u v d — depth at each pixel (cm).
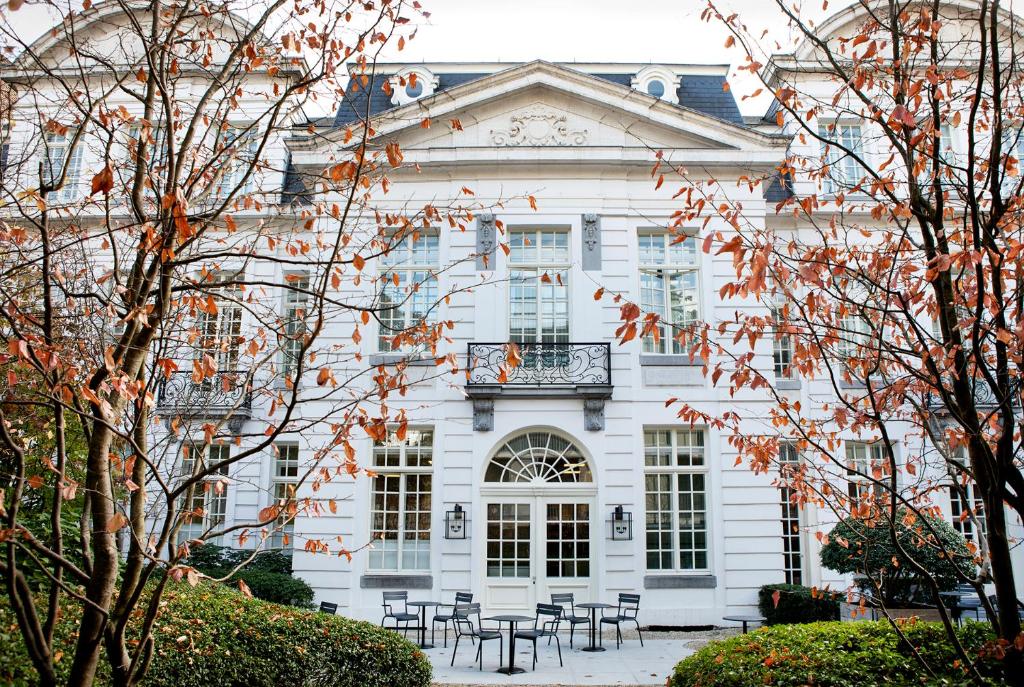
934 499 1485
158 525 1522
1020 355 453
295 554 1420
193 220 475
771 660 601
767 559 1427
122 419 499
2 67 538
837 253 573
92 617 394
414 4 515
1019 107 536
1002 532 479
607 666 1071
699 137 1566
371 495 1462
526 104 1591
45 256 423
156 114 865
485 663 1102
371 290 1498
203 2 543
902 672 580
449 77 1758
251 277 1473
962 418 485
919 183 573
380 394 496
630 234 1555
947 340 506
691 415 616
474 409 1471
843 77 540
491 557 1441
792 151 1581
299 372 438
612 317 1517
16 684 539
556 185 1566
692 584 1416
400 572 1423
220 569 1363
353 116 1630
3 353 406
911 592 1198
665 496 1473
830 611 1335
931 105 520
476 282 1518
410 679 817
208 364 449
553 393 1463
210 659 683
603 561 1416
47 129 497
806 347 620
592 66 1755
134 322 419
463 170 1559
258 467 1560
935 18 511
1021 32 1157
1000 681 541
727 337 1498
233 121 1544
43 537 683
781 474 671
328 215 582
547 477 1471
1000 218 487
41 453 688
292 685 724
